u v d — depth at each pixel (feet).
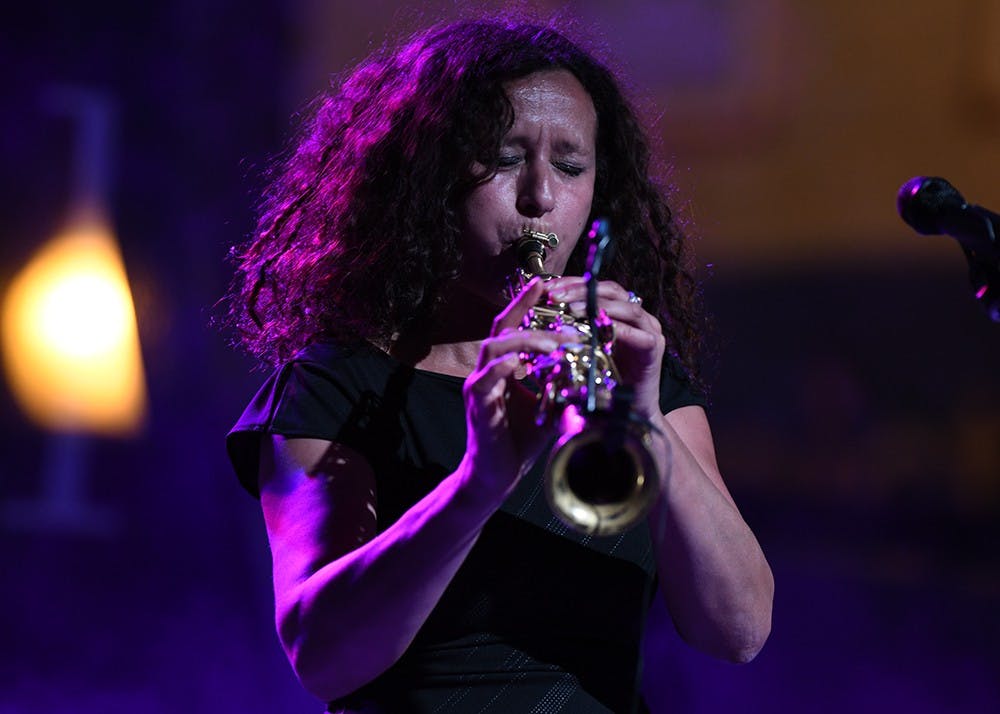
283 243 26.03
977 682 89.51
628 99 26.50
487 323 24.39
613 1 146.20
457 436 23.21
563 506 17.60
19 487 96.89
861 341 145.69
